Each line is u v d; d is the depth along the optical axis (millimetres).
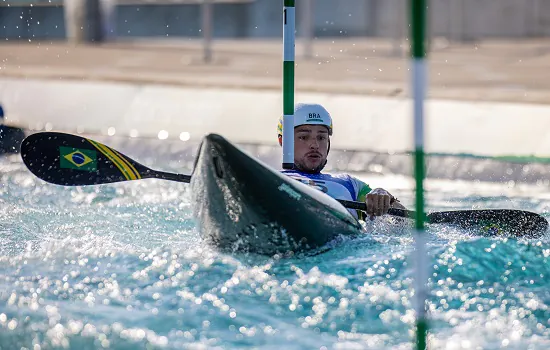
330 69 45688
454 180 30312
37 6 76812
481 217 19594
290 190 17000
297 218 17031
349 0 74312
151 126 36812
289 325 13305
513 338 12656
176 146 34312
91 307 14031
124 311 13836
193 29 80062
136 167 19984
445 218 19766
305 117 21078
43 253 17312
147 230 19688
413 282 15117
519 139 32250
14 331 13000
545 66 48500
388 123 34094
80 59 52438
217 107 37188
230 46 65250
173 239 18688
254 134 35125
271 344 12555
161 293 14727
